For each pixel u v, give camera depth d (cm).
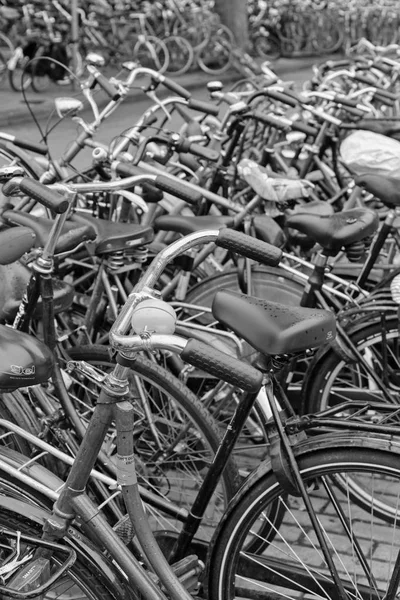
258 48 1845
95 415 218
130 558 224
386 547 335
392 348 354
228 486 297
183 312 376
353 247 348
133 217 420
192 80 1476
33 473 239
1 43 1299
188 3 1602
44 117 1015
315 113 525
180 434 320
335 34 1917
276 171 527
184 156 453
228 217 375
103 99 1116
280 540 340
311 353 374
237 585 281
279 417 241
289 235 402
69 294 296
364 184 381
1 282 297
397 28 1911
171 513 287
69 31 1330
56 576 220
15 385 232
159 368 309
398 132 514
